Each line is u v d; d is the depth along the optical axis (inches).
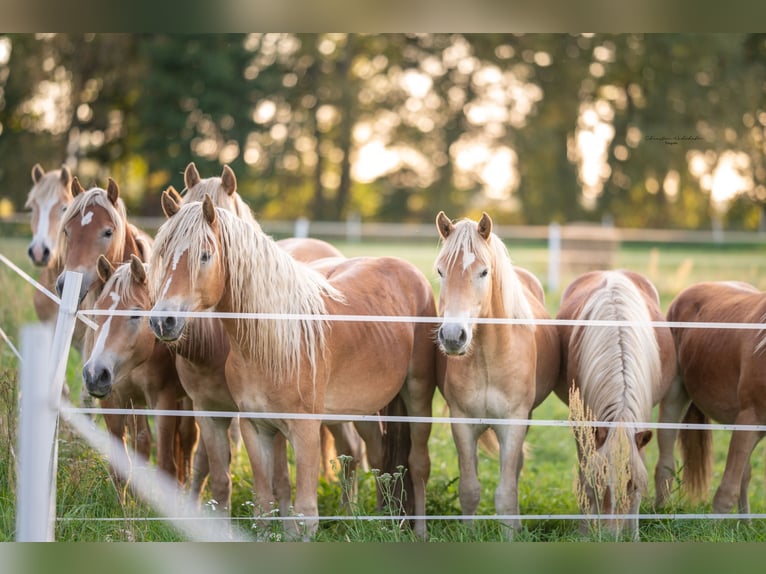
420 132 1619.1
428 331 316.2
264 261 254.1
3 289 509.0
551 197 1592.0
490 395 280.5
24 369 203.6
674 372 326.0
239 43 1398.9
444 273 261.1
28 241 791.1
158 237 244.4
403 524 284.4
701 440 325.7
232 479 342.6
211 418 282.8
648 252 1046.4
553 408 473.7
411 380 314.2
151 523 261.6
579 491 261.1
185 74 1374.3
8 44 1336.1
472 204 1640.0
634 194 1603.1
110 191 322.0
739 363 295.4
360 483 342.3
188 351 273.4
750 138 1529.3
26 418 203.9
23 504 204.5
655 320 321.7
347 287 294.5
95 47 1349.7
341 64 1574.8
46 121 1380.4
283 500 285.3
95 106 1369.3
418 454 307.1
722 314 321.7
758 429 280.1
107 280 281.3
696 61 1509.6
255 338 251.4
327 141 1610.5
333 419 262.2
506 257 279.1
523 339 283.6
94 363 257.6
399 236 1163.9
